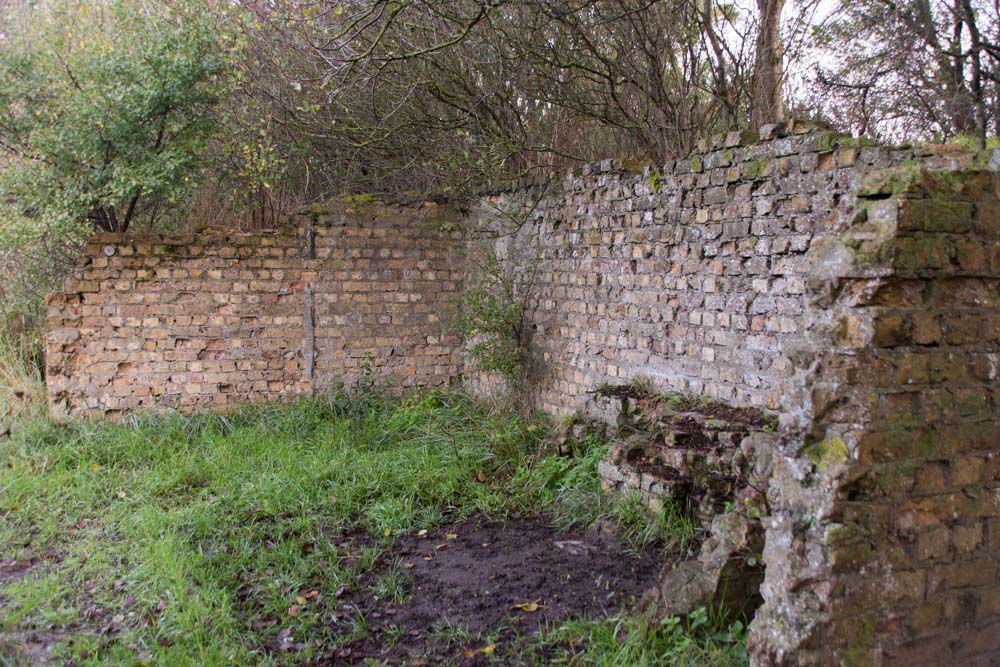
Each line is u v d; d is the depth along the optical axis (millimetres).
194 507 5340
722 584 3562
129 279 7926
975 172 2715
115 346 7926
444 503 5668
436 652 3561
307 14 7391
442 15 6902
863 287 2629
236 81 8172
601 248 6727
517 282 8016
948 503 2752
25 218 7477
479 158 8250
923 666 2758
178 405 8062
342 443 6988
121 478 6145
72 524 5191
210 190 8812
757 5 7500
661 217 5957
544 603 4012
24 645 3584
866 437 2590
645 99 7832
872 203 2652
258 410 8094
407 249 8648
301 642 3666
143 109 7445
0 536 4941
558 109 8367
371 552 4676
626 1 7289
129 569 4469
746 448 4281
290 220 8422
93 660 3439
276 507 5406
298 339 8375
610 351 6641
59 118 7598
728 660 3211
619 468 5168
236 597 4125
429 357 8781
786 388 2805
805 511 2670
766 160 4938
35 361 8383
